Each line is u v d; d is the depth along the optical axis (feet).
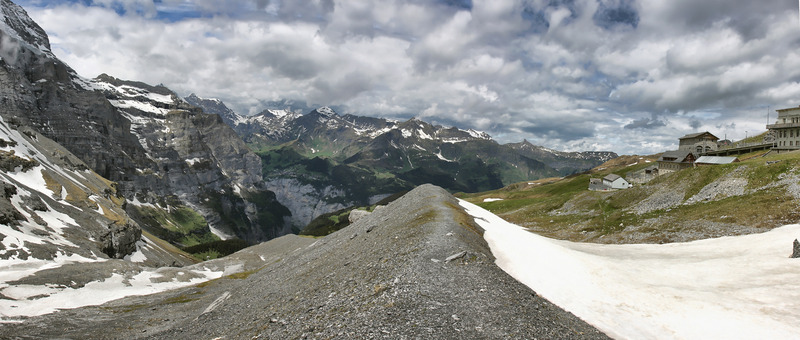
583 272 128.88
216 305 176.86
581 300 105.29
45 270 286.05
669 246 190.39
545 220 384.27
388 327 74.23
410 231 168.14
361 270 128.47
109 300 257.55
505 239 175.52
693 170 310.45
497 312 83.56
